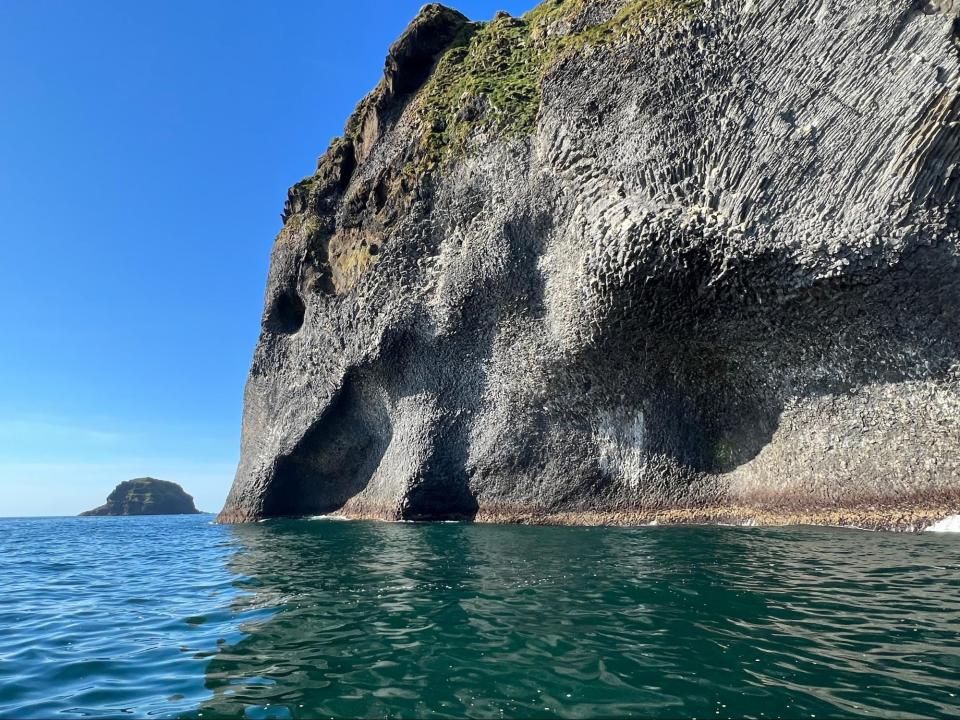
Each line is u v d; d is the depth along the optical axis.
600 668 4.55
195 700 4.43
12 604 8.59
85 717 4.26
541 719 3.80
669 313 14.22
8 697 4.69
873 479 12.26
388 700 4.21
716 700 3.92
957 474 11.32
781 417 13.88
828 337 12.66
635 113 14.92
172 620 6.97
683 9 14.57
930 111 11.13
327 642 5.61
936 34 11.27
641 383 15.60
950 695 3.87
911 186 11.27
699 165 13.75
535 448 17.61
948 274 11.24
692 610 5.97
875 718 3.60
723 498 14.50
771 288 12.80
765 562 8.38
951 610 5.68
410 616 6.36
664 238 13.66
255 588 8.59
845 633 5.09
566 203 16.48
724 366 14.34
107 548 17.28
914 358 11.85
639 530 13.63
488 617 6.11
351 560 10.68
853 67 12.05
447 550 11.27
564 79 16.75
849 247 11.70
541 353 17.00
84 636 6.51
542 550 10.64
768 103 12.95
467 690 4.30
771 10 13.13
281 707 4.20
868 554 8.77
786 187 12.51
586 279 15.20
